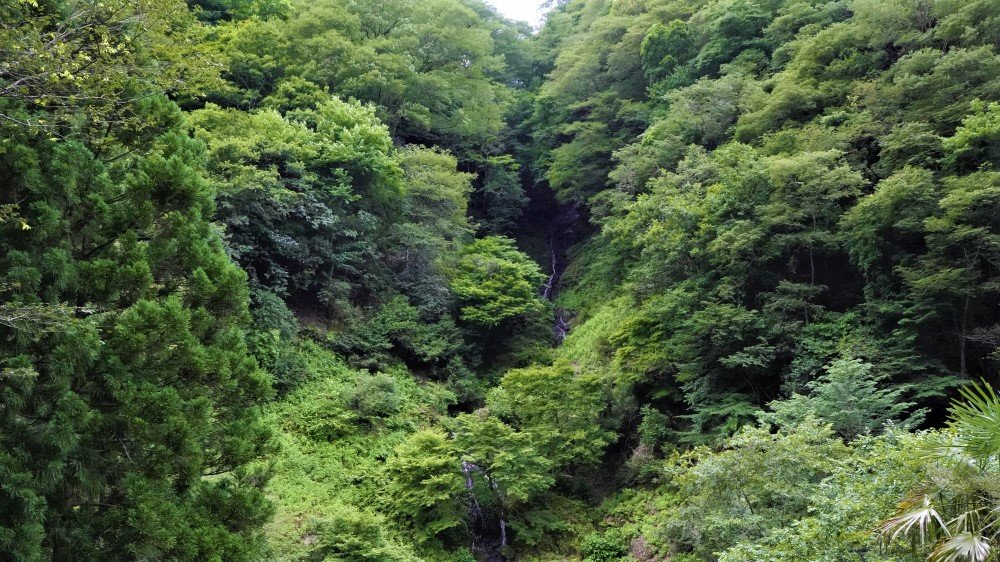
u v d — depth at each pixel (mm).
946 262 15625
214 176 20922
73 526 7051
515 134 45281
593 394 20281
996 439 6082
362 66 30000
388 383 21641
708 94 28500
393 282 28062
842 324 16969
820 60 24625
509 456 17359
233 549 7785
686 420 20016
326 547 13430
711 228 20203
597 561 16594
